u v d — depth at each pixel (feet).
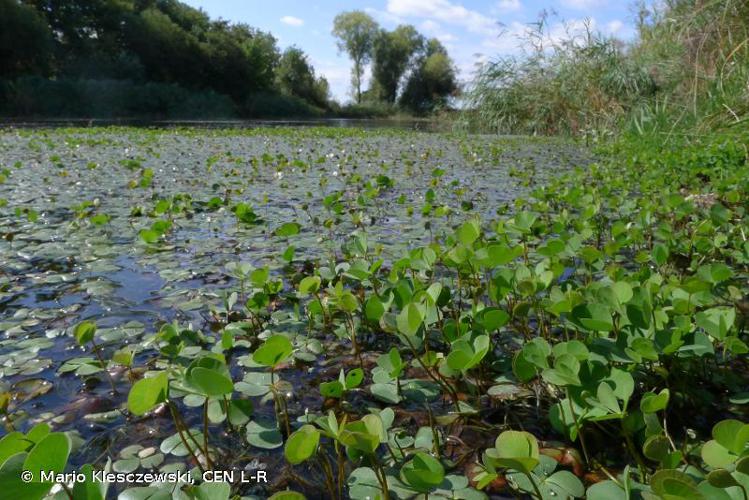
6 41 71.72
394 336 5.82
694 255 7.95
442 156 24.11
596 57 29.94
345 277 7.34
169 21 97.19
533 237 9.05
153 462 3.77
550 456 3.73
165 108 82.89
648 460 3.72
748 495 2.77
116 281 7.35
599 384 3.71
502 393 4.40
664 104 22.76
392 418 3.98
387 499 3.18
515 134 35.88
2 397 4.12
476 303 5.90
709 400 4.41
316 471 3.70
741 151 15.58
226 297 6.38
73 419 4.29
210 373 3.46
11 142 27.76
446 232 10.03
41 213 11.52
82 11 87.56
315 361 5.29
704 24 21.44
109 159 21.47
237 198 13.52
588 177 16.70
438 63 120.78
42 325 5.98
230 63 102.12
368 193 12.88
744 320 5.37
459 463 3.76
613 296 4.59
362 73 132.16
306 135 37.52
